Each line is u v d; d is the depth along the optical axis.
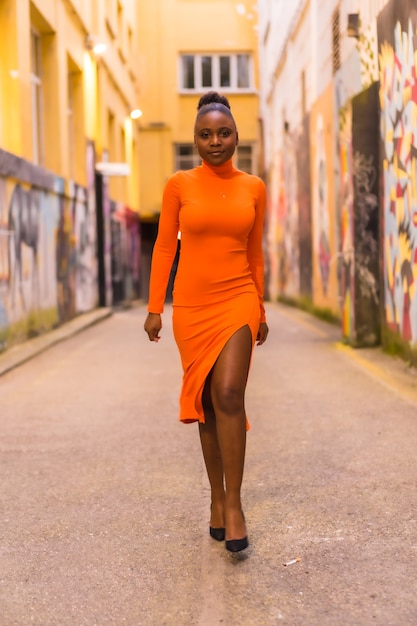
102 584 2.80
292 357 8.71
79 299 15.74
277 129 20.30
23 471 4.34
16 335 10.21
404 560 2.93
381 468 4.13
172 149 26.31
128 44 23.75
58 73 13.41
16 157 9.96
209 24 25.94
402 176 7.41
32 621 2.52
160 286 3.21
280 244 20.08
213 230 3.08
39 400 6.56
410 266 7.23
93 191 17.62
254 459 4.43
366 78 8.55
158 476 4.18
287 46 17.36
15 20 10.26
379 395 6.17
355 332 8.77
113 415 5.86
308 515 3.47
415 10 6.67
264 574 2.84
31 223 11.18
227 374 3.00
